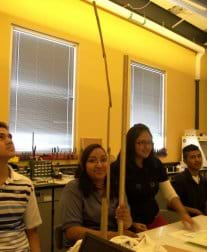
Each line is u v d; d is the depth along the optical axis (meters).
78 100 4.34
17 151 3.76
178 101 6.02
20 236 1.72
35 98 3.96
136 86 5.30
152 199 2.37
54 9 4.09
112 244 0.90
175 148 5.90
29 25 3.83
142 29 5.28
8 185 1.70
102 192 1.98
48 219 3.22
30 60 3.92
